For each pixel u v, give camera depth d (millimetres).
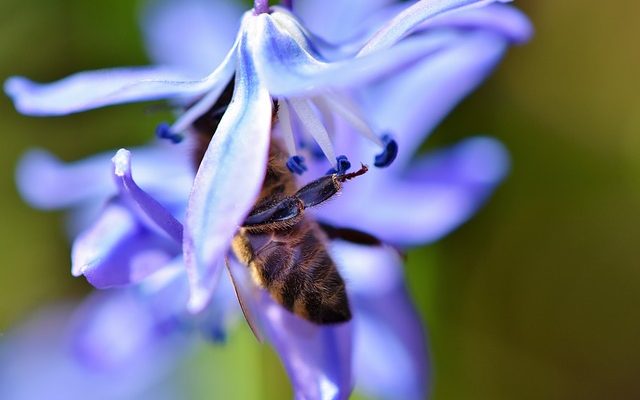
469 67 132
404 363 136
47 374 164
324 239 116
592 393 175
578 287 174
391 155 112
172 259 112
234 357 157
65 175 137
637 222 172
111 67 174
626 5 168
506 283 172
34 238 183
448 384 169
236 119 105
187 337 150
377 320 136
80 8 172
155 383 157
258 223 113
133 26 171
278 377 156
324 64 109
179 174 123
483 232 170
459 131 166
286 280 114
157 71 112
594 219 172
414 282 167
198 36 148
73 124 175
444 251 168
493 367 172
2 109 175
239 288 112
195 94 112
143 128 174
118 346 145
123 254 111
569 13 169
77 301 178
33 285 181
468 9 110
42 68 174
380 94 133
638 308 174
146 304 134
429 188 136
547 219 172
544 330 174
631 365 174
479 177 138
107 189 137
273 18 109
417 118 133
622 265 173
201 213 100
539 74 169
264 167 102
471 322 170
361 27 120
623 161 172
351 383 116
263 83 107
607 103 171
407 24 106
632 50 170
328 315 114
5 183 179
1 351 167
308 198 113
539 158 171
